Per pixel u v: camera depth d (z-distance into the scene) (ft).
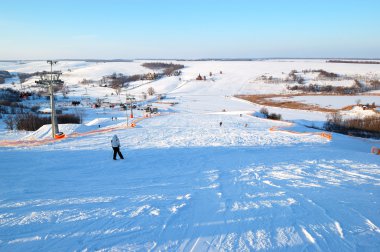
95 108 358.43
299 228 22.04
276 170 44.04
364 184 35.32
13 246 19.39
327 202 27.84
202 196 30.25
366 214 24.84
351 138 116.67
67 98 479.00
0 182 35.58
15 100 372.17
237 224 22.80
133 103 405.59
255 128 130.00
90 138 85.35
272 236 20.77
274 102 363.97
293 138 93.30
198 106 368.07
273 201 28.22
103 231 21.53
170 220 23.53
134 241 20.07
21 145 70.13
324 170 43.86
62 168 44.98
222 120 170.40
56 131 95.76
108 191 32.17
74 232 21.35
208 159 54.70
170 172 42.98
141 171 43.60
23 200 28.50
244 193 31.35
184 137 92.07
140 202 27.99
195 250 18.95
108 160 52.65
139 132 106.73
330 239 20.36
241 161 52.39
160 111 317.63
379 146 98.02
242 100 412.57
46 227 22.16
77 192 31.65
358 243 19.86
